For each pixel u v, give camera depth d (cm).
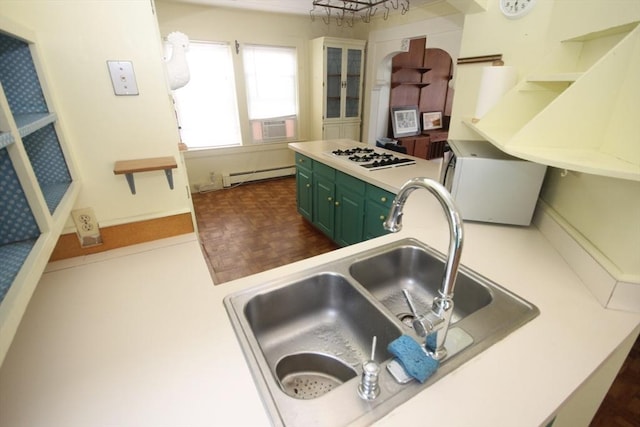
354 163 257
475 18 181
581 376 70
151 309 90
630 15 91
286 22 454
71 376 69
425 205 170
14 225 64
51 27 95
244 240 325
